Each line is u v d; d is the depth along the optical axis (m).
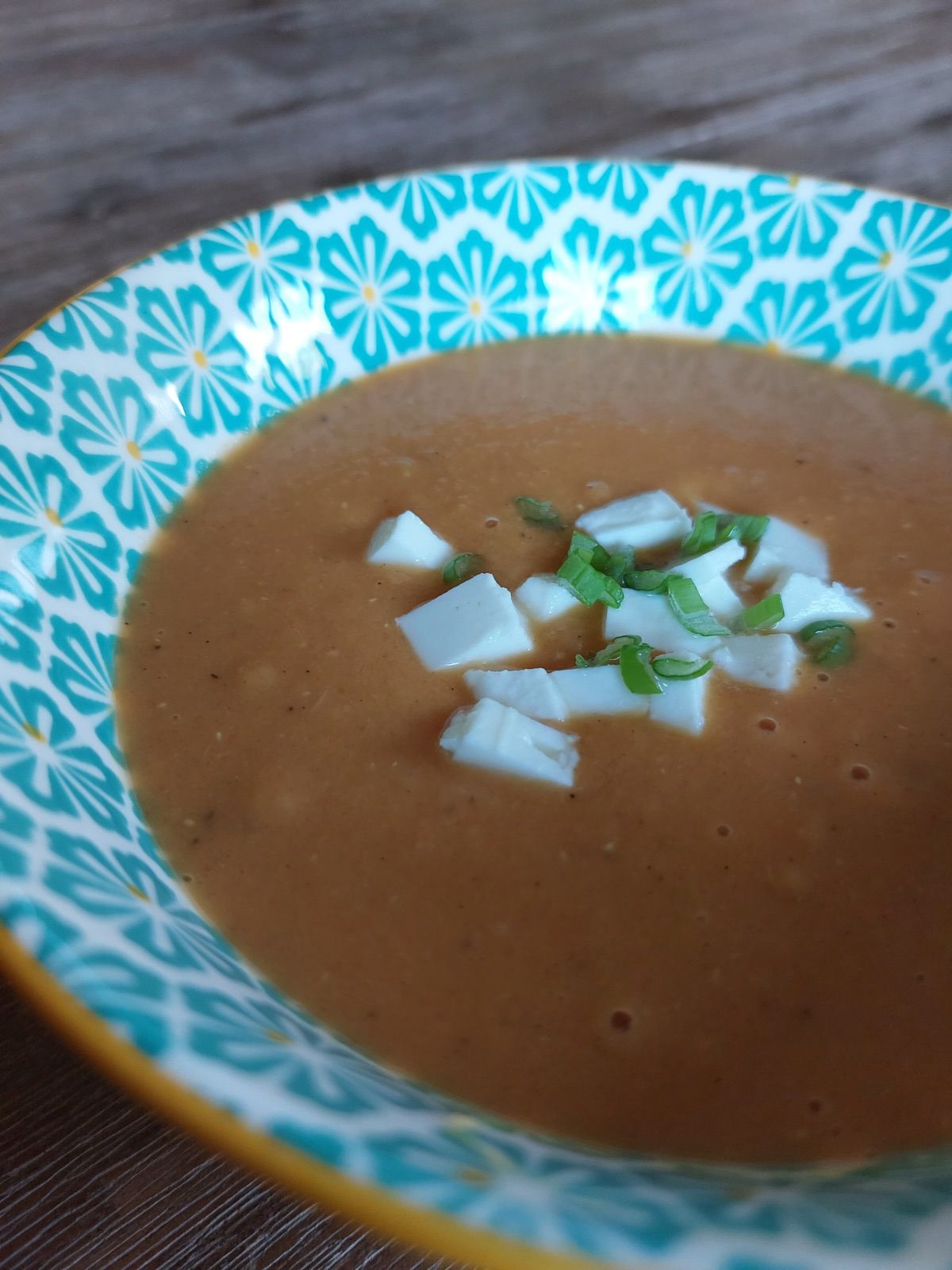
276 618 0.16
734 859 0.13
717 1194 0.08
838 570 0.17
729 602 0.16
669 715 0.15
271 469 0.18
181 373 0.18
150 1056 0.08
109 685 0.15
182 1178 0.11
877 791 0.14
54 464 0.15
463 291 0.21
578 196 0.21
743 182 0.21
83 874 0.10
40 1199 0.10
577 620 0.16
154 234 0.24
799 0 0.34
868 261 0.21
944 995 0.12
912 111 0.29
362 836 0.13
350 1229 0.10
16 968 0.08
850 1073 0.11
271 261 0.19
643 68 0.30
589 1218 0.07
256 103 0.28
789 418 0.20
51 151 0.26
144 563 0.16
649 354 0.22
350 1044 0.11
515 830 0.13
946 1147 0.11
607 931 0.12
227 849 0.13
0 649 0.13
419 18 0.33
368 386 0.20
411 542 0.17
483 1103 0.11
